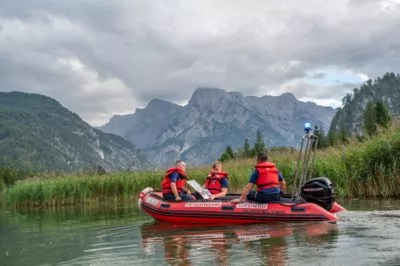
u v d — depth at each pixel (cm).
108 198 2138
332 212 1053
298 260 591
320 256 605
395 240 684
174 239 835
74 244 870
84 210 1662
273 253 641
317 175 1562
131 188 2116
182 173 1166
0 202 2569
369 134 1728
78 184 2073
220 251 683
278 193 1022
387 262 561
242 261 606
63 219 1367
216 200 1086
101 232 1009
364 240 695
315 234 777
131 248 770
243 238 788
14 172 7594
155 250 734
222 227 964
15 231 1147
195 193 1220
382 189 1417
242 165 2128
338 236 743
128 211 1496
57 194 2036
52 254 780
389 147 1416
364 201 1312
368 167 1449
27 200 2078
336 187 1502
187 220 1069
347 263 564
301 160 1672
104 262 673
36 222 1338
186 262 626
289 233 806
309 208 962
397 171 1391
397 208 1098
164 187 1162
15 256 784
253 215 993
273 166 1036
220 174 1180
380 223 858
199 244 758
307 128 1034
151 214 1164
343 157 1573
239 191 1814
